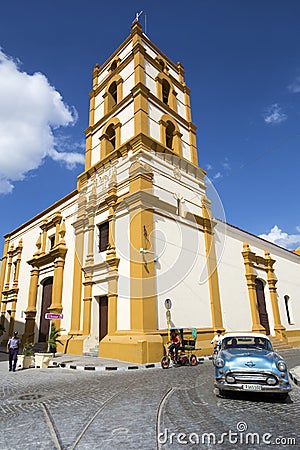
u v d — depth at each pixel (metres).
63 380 8.87
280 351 18.52
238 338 7.86
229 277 18.61
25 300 21.27
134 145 15.88
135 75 18.30
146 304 12.55
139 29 19.88
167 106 19.22
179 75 23.00
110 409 5.49
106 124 19.16
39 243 21.20
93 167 18.23
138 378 8.80
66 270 17.83
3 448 3.88
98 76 23.03
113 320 13.59
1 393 7.28
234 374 6.21
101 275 14.99
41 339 18.73
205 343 14.71
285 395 6.36
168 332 12.38
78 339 14.97
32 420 4.99
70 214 19.09
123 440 4.03
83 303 15.70
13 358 11.09
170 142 19.23
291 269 26.11
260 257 22.19
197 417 4.96
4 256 26.19
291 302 24.16
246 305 19.33
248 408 5.54
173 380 8.35
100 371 10.54
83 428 4.52
